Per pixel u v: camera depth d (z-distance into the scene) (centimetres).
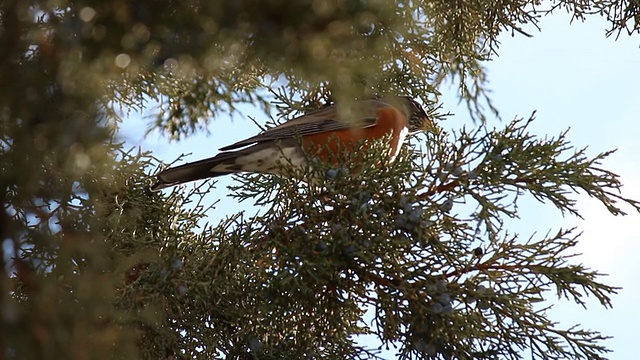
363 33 516
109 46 506
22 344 469
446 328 755
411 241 769
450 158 801
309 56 504
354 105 521
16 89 497
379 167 811
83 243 522
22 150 495
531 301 760
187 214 868
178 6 506
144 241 759
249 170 935
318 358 799
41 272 510
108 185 562
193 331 779
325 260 758
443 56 945
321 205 805
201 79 598
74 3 504
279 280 757
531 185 792
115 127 526
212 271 763
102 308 501
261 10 503
